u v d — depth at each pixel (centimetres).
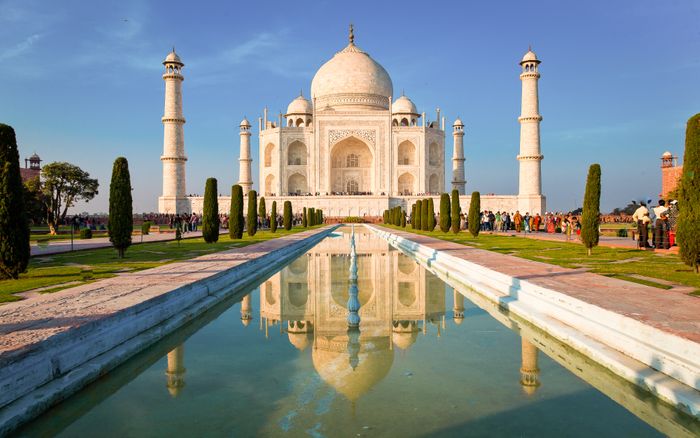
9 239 1293
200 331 912
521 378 644
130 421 523
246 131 8331
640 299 845
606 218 6525
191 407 557
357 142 8481
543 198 6425
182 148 6612
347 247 2962
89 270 1488
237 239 3177
